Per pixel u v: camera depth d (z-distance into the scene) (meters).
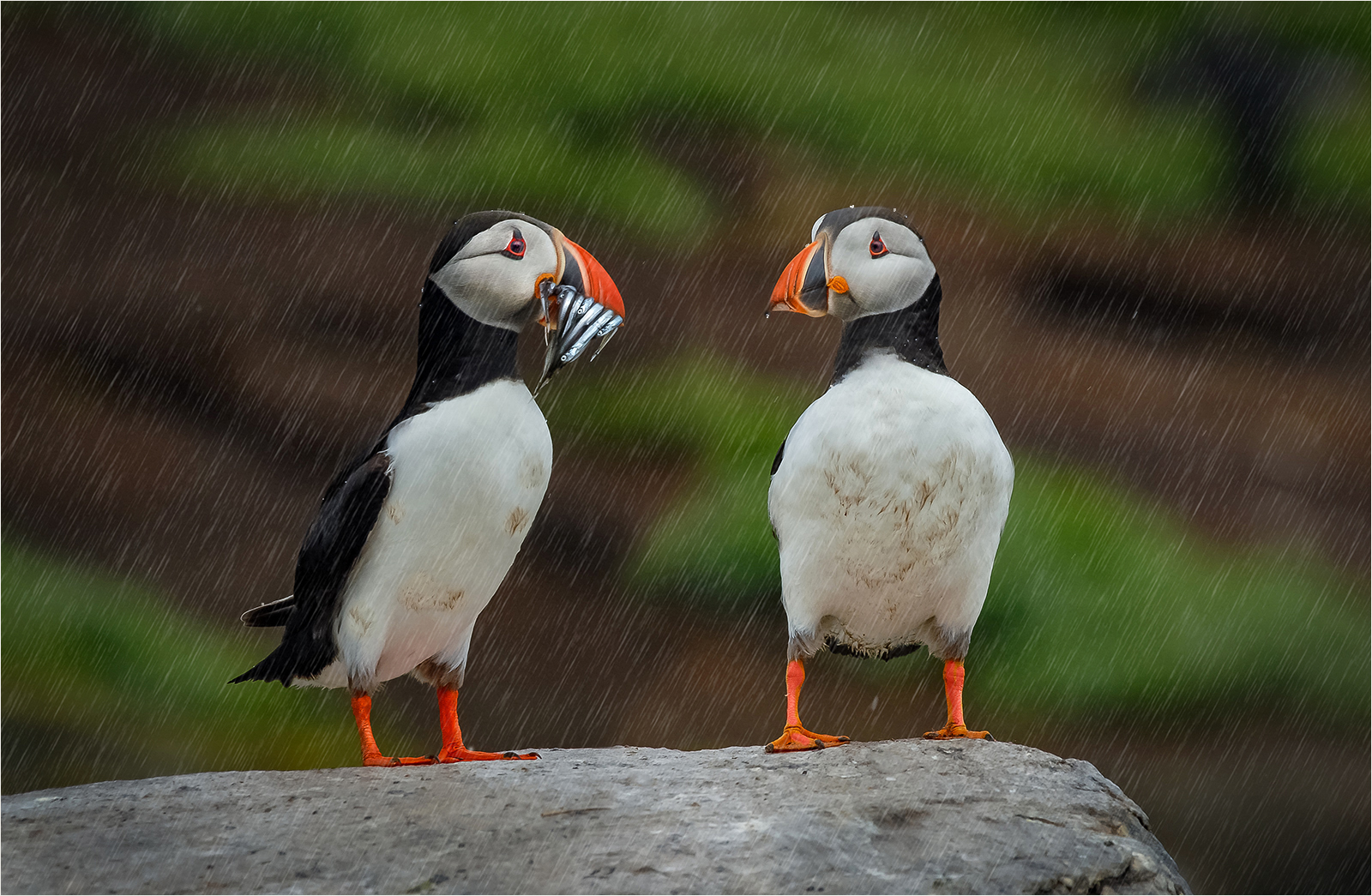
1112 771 13.68
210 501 16.41
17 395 17.16
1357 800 13.49
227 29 18.97
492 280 6.21
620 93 18.00
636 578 15.50
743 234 19.00
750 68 18.64
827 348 17.92
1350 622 14.99
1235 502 16.80
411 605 6.17
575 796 5.58
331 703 14.13
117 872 4.95
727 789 5.61
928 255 6.42
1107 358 18.73
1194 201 19.50
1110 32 19.50
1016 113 19.11
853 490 6.09
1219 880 13.11
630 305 18.00
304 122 18.61
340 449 17.05
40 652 14.02
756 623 15.48
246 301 18.09
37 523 15.62
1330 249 20.22
